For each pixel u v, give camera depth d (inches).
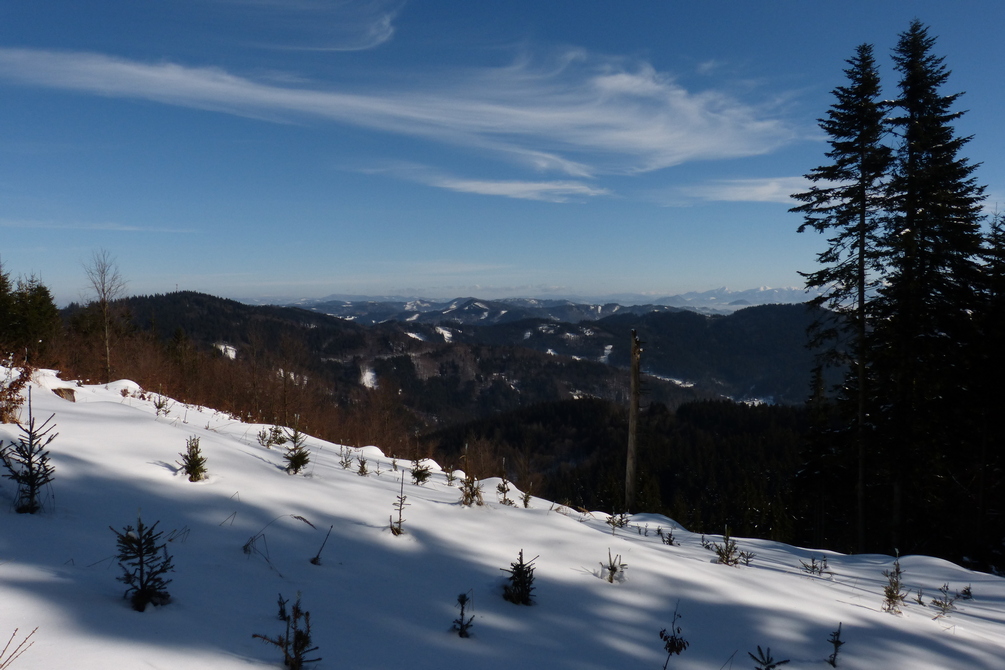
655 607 153.1
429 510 200.5
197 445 172.1
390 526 172.6
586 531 208.5
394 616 117.3
